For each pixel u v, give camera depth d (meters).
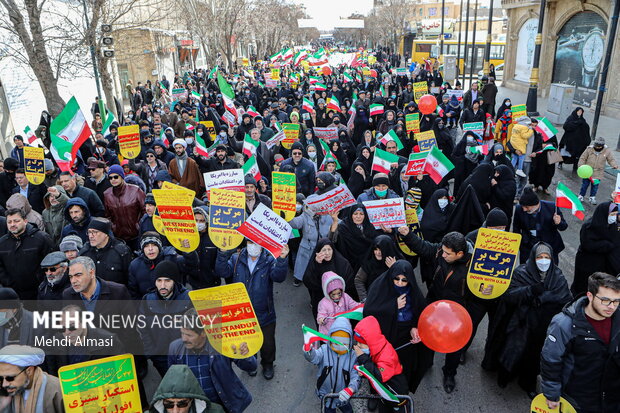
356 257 5.91
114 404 3.03
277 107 15.30
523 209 6.01
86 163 10.13
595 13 21.56
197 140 8.97
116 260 5.02
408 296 4.16
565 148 12.52
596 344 3.43
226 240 4.96
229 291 3.53
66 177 6.53
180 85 24.91
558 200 5.89
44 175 7.22
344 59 41.12
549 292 4.36
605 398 3.48
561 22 24.55
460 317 3.64
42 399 3.09
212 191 4.93
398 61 47.53
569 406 3.50
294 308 6.68
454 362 4.85
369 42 102.69
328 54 47.75
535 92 20.08
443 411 4.66
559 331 3.50
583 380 3.50
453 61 35.31
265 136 11.33
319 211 6.03
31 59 11.34
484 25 63.16
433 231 6.33
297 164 8.44
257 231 4.57
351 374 3.92
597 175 9.79
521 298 4.42
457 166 9.23
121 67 29.81
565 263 7.62
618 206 5.17
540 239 5.96
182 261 5.15
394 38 61.16
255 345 3.60
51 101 11.72
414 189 6.45
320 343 4.04
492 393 4.89
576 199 5.77
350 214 5.98
